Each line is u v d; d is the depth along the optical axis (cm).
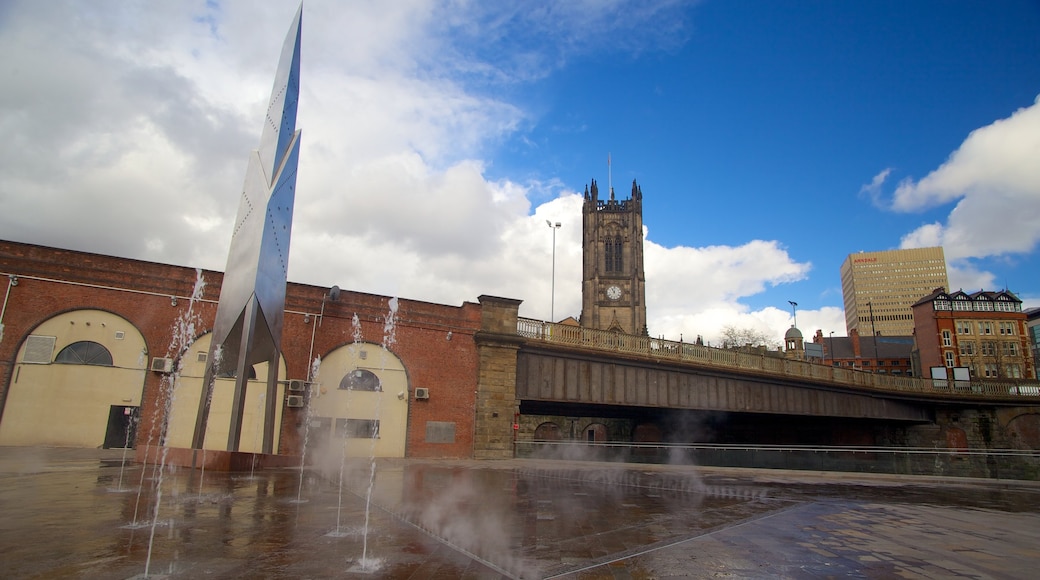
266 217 2086
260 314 2047
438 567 690
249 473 1762
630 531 993
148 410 2411
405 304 3000
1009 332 8631
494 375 3091
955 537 1016
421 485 1611
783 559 800
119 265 2472
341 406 2772
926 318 9056
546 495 1488
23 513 901
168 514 951
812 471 2675
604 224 10812
